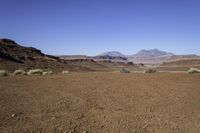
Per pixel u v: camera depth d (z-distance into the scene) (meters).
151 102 9.52
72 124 6.82
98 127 6.68
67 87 12.47
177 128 6.73
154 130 6.56
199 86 12.81
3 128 6.36
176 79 15.75
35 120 7.07
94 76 17.98
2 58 67.44
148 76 17.84
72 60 148.12
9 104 8.67
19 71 24.08
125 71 28.31
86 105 8.87
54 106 8.60
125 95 10.68
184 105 9.11
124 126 6.80
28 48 100.19
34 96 10.10
